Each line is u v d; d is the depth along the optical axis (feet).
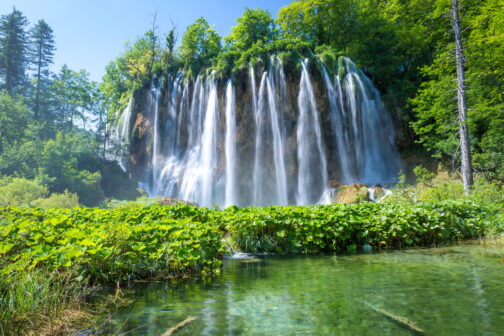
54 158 89.56
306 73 100.07
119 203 81.35
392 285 11.90
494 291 10.70
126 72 140.87
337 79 101.86
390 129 101.76
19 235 14.90
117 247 14.62
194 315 8.93
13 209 22.33
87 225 19.34
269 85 102.37
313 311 8.98
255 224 23.79
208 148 106.42
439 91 65.51
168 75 125.39
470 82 60.54
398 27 107.96
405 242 24.81
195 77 116.67
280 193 99.19
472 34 61.93
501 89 58.03
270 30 136.98
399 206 28.99
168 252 15.35
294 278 13.94
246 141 102.89
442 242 25.55
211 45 138.72
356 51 113.09
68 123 154.71
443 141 69.67
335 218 24.31
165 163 113.39
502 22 54.90
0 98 122.21
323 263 17.93
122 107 136.05
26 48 207.72
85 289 11.81
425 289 11.14
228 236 26.96
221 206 101.50
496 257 18.25
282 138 100.48
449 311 8.63
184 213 25.13
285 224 24.48
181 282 13.78
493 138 57.06
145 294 11.66
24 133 118.62
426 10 94.94
